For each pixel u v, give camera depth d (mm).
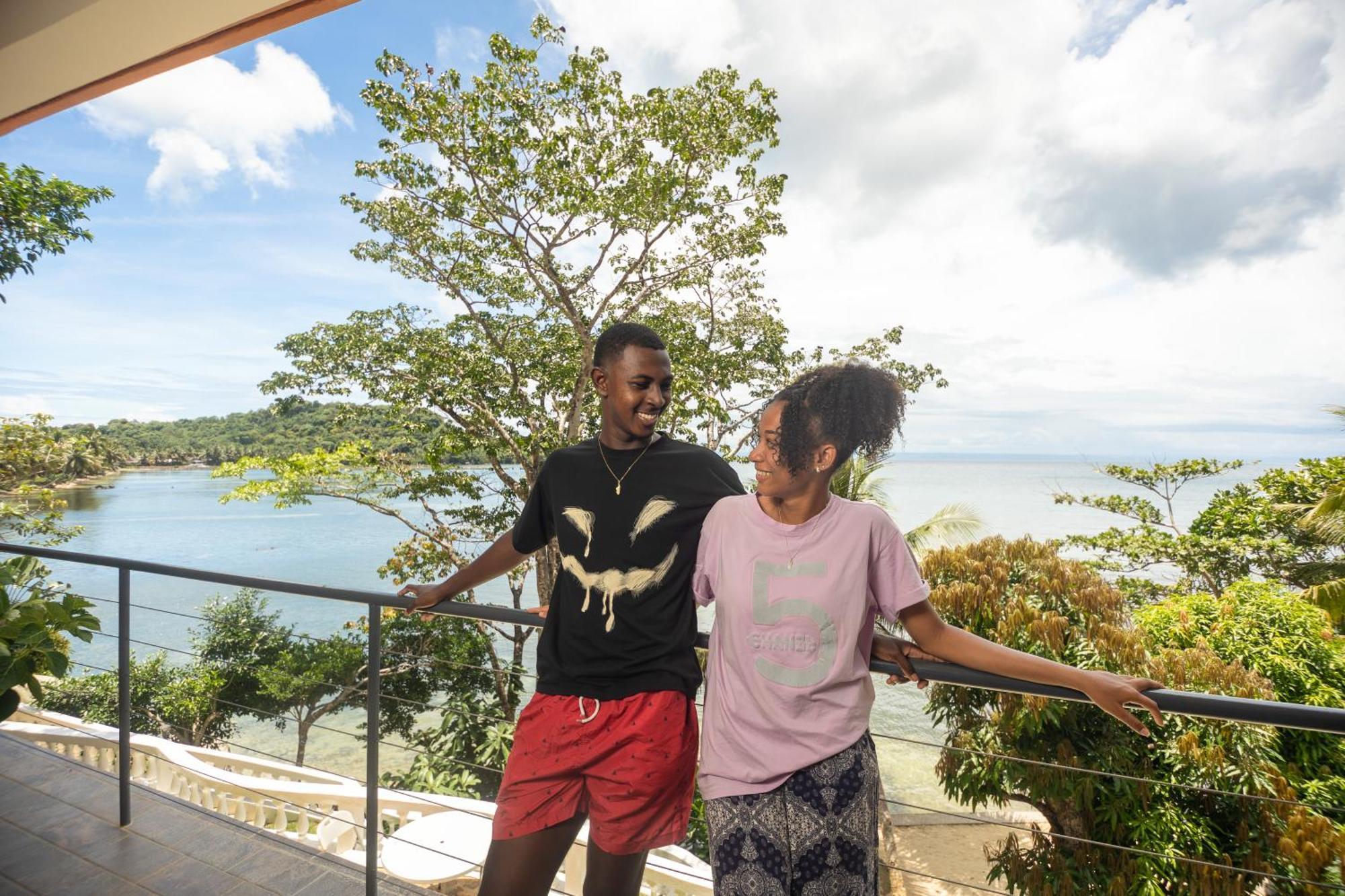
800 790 1152
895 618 1219
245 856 2105
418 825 4367
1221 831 6836
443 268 14977
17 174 12211
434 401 14719
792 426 1170
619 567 1386
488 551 1626
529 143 12086
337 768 14594
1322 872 6137
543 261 13406
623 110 12281
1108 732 7293
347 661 14266
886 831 11375
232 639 14938
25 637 2326
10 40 2307
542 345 14859
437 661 2053
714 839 1204
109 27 2213
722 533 1273
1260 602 8703
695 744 1427
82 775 2594
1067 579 8023
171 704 13008
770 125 12406
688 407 13547
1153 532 20312
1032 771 7309
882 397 1199
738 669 1213
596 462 1453
